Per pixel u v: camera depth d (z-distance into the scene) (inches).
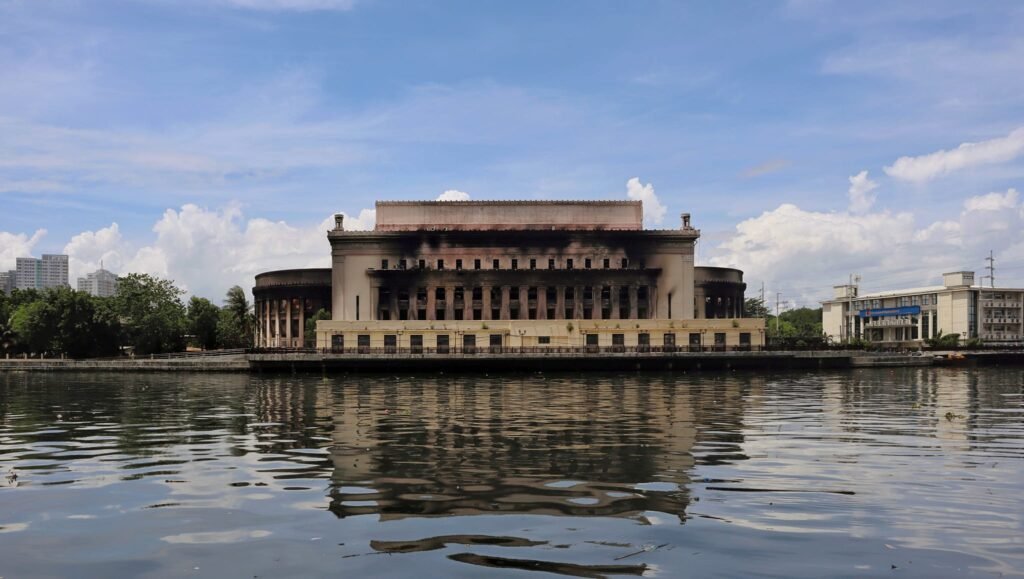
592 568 493.7
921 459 884.6
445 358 3309.5
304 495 702.5
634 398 1861.5
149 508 659.4
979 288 5757.9
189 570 499.2
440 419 1352.1
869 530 577.9
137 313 4899.1
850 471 807.1
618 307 4340.6
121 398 1961.1
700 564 501.0
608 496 688.4
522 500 674.2
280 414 1473.9
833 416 1387.8
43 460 911.7
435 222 4544.8
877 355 3656.5
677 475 785.6
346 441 1059.3
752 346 3705.7
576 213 4566.9
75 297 4598.9
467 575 483.5
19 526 605.9
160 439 1103.6
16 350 4820.4
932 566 498.6
